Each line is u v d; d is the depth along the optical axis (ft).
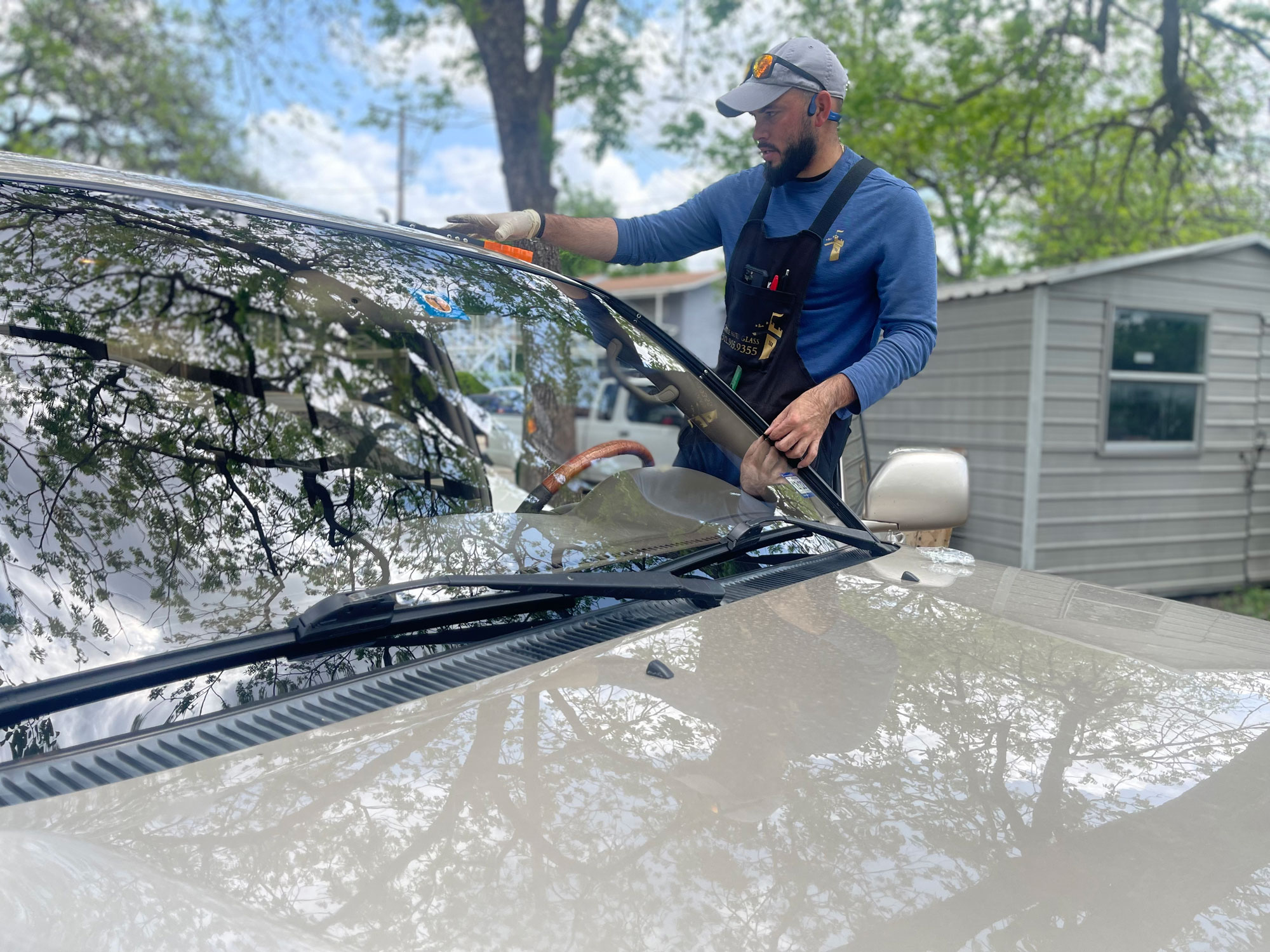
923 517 6.52
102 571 3.75
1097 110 39.01
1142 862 2.82
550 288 6.40
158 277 5.82
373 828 2.77
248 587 3.97
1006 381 23.82
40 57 54.13
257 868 2.59
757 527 5.65
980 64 34.99
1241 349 25.55
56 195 4.46
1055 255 47.62
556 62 29.94
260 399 6.31
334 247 5.47
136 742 3.19
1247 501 26.03
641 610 4.57
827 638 4.31
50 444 4.11
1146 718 3.69
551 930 2.43
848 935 2.47
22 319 4.47
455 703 3.51
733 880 2.63
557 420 8.30
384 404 7.15
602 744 3.26
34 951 2.23
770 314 8.10
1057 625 4.72
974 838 2.87
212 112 60.34
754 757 3.24
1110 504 24.32
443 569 4.42
